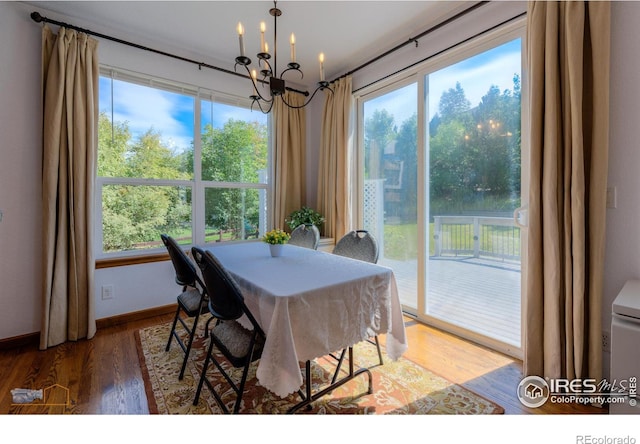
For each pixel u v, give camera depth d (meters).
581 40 1.56
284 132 3.64
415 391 1.72
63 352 2.19
